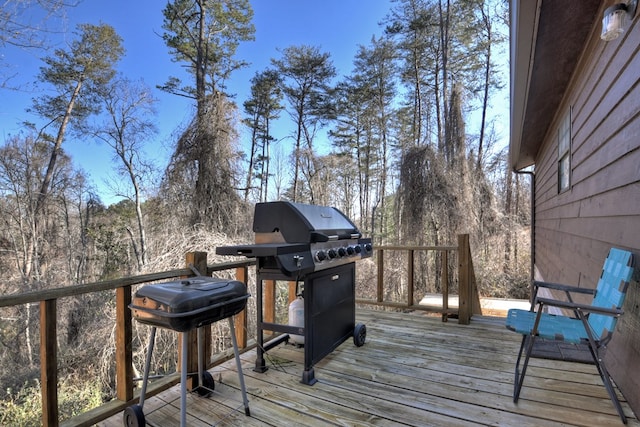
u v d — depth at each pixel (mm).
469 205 9445
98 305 7199
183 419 1594
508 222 12070
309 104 17562
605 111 2592
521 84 3557
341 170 17078
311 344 2285
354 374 2406
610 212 2406
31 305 8672
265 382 2309
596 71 2879
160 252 6676
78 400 5367
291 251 2004
